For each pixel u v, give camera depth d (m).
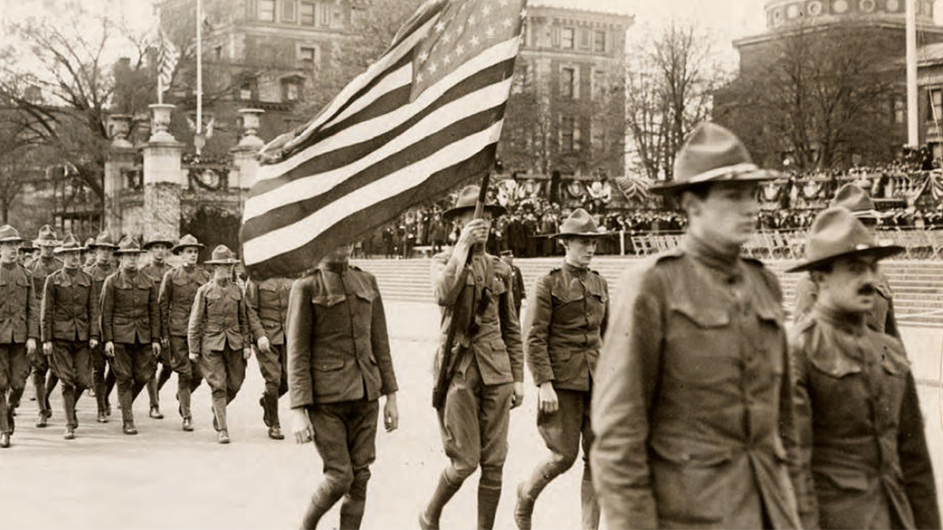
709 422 4.11
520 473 10.56
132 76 58.09
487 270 7.90
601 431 4.11
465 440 7.69
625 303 4.18
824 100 54.16
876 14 55.34
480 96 7.18
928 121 57.03
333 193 7.18
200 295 13.50
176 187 46.72
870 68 54.31
